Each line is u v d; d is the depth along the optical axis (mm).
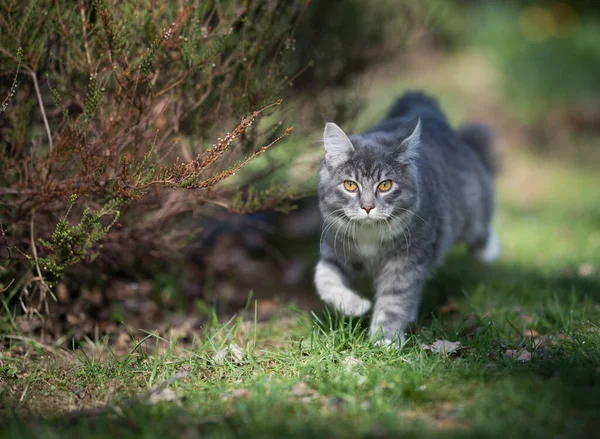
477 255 9289
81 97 6738
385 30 9609
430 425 4695
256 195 7160
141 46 6453
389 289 6793
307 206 11336
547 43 21422
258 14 7113
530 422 4551
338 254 6844
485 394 5031
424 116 8359
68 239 6035
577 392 4898
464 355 6066
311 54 8492
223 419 4840
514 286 8555
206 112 7195
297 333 6938
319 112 8492
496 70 20359
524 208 13898
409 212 6633
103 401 5504
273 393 5184
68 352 6770
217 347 6469
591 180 16594
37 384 5898
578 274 8953
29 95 6914
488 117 18875
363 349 6113
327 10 8820
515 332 6789
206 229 9492
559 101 19812
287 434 4586
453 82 19766
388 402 5004
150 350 6898
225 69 6922
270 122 7680
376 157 6520
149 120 6668
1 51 6266
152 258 8078
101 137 6387
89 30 6422
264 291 9078
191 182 5766
